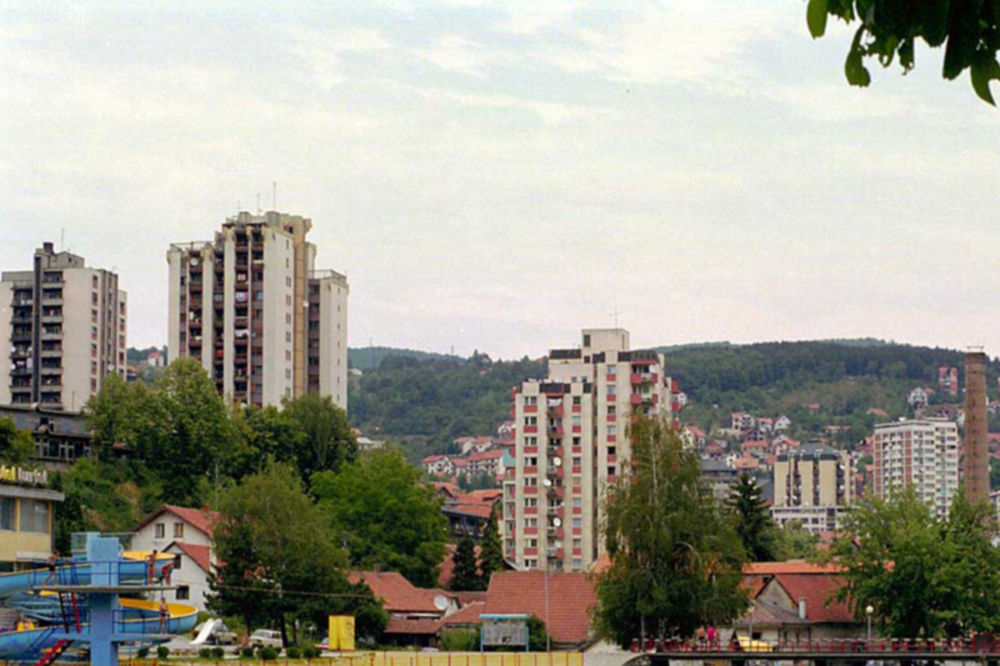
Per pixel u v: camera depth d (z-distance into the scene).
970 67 11.70
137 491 190.75
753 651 126.50
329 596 139.12
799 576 173.88
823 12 11.99
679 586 127.88
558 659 124.69
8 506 106.56
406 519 195.50
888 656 128.88
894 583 149.00
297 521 138.75
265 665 109.62
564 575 168.25
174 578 150.62
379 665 116.88
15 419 190.75
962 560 148.62
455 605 176.00
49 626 96.19
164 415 196.25
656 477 132.62
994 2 11.53
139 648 111.69
